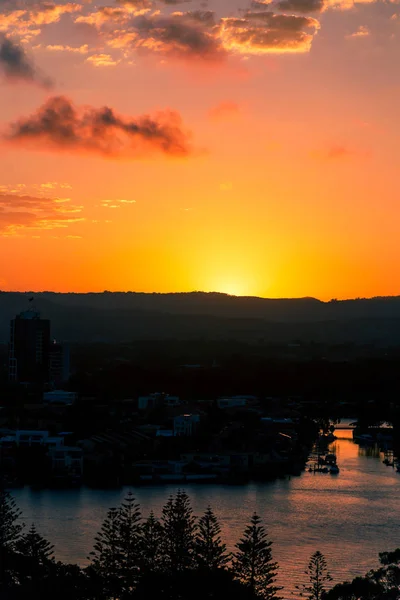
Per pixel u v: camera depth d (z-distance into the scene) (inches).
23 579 7007.9
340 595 7012.8
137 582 6835.6
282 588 7603.4
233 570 6884.8
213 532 7209.6
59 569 7012.8
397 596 6929.1
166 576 6653.5
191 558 6983.3
